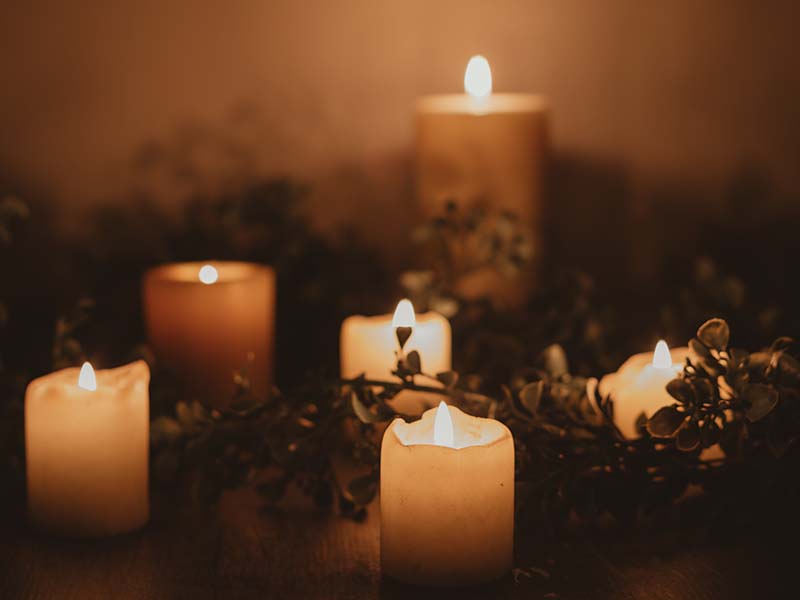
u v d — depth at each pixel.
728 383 0.68
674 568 0.68
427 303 0.86
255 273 0.87
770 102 0.96
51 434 0.70
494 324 0.87
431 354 0.79
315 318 0.92
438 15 0.94
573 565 0.68
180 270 0.88
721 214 0.97
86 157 0.93
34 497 0.71
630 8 0.95
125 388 0.71
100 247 0.94
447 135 0.87
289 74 0.93
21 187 0.93
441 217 0.87
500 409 0.71
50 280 0.94
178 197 0.94
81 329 0.92
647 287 0.98
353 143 0.94
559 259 0.97
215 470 0.72
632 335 0.97
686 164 0.97
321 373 0.73
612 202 0.97
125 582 0.66
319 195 0.95
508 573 0.67
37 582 0.66
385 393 0.72
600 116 0.96
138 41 0.92
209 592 0.66
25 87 0.92
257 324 0.84
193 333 0.82
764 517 0.72
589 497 0.69
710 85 0.96
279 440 0.71
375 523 0.72
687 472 0.70
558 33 0.94
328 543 0.70
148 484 0.75
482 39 0.94
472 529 0.65
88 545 0.70
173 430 0.73
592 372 0.87
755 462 0.70
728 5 0.95
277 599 0.65
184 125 0.93
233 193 0.94
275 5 0.93
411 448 0.65
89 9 0.92
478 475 0.65
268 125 0.94
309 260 0.92
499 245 0.86
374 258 0.95
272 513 0.74
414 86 0.94
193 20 0.92
